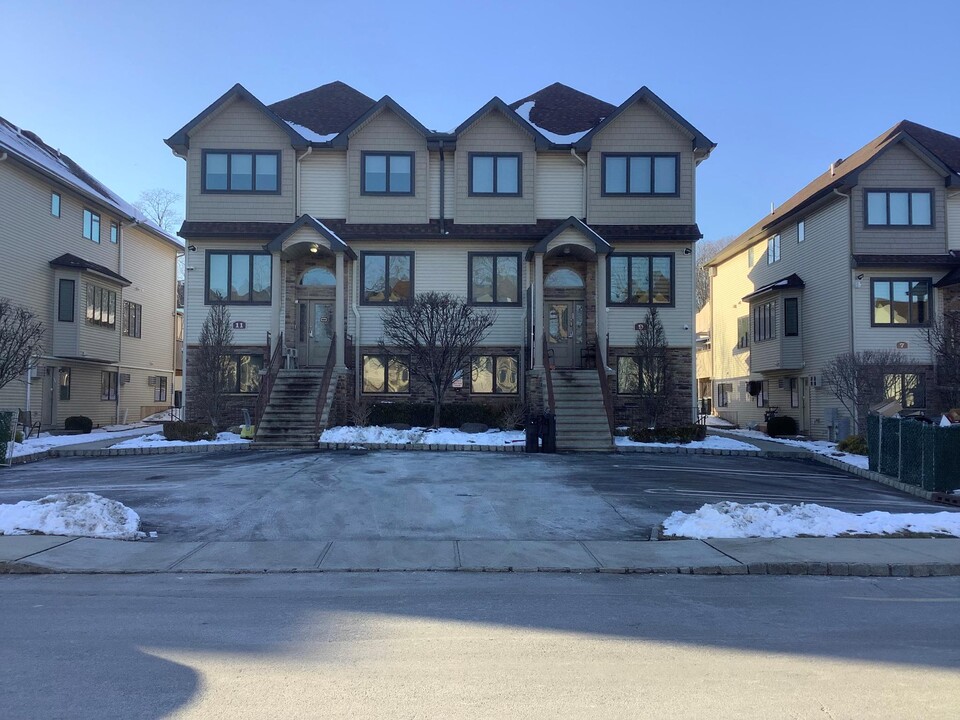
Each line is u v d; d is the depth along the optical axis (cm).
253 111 2438
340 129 2608
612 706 479
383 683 518
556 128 2611
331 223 2438
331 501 1238
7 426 1675
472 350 2298
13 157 2495
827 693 502
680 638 626
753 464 1803
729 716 465
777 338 3091
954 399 2122
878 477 1600
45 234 2759
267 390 2069
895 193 2600
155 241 3731
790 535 1037
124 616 683
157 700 484
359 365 2391
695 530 1049
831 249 2733
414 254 2434
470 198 2441
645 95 2448
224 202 2414
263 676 530
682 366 2411
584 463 1712
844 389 2425
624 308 2419
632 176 2452
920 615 703
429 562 908
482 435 2108
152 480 1421
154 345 3722
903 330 2569
